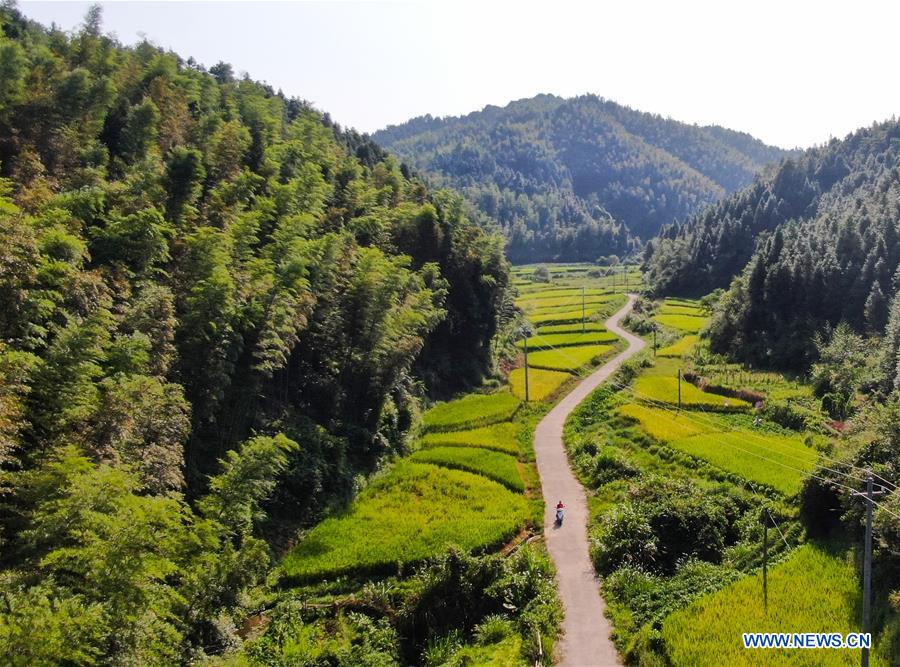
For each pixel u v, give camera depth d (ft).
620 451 182.29
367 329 186.70
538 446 197.47
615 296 497.46
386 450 179.93
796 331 282.97
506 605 108.58
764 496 145.59
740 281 332.19
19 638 59.36
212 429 138.72
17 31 240.94
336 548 126.31
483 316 287.89
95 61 231.50
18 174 140.67
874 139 593.42
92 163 170.81
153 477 96.84
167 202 158.92
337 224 230.07
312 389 177.58
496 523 137.90
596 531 135.44
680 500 134.51
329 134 358.23
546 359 310.04
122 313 114.62
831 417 206.80
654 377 274.77
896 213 318.24
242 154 226.38
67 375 87.51
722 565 119.14
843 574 107.34
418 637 107.14
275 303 146.10
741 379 260.62
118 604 71.26
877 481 111.75
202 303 125.08
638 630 100.32
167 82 242.17
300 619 106.11
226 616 95.81
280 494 137.28
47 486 75.87
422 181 463.01
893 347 214.90
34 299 89.71
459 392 254.88
